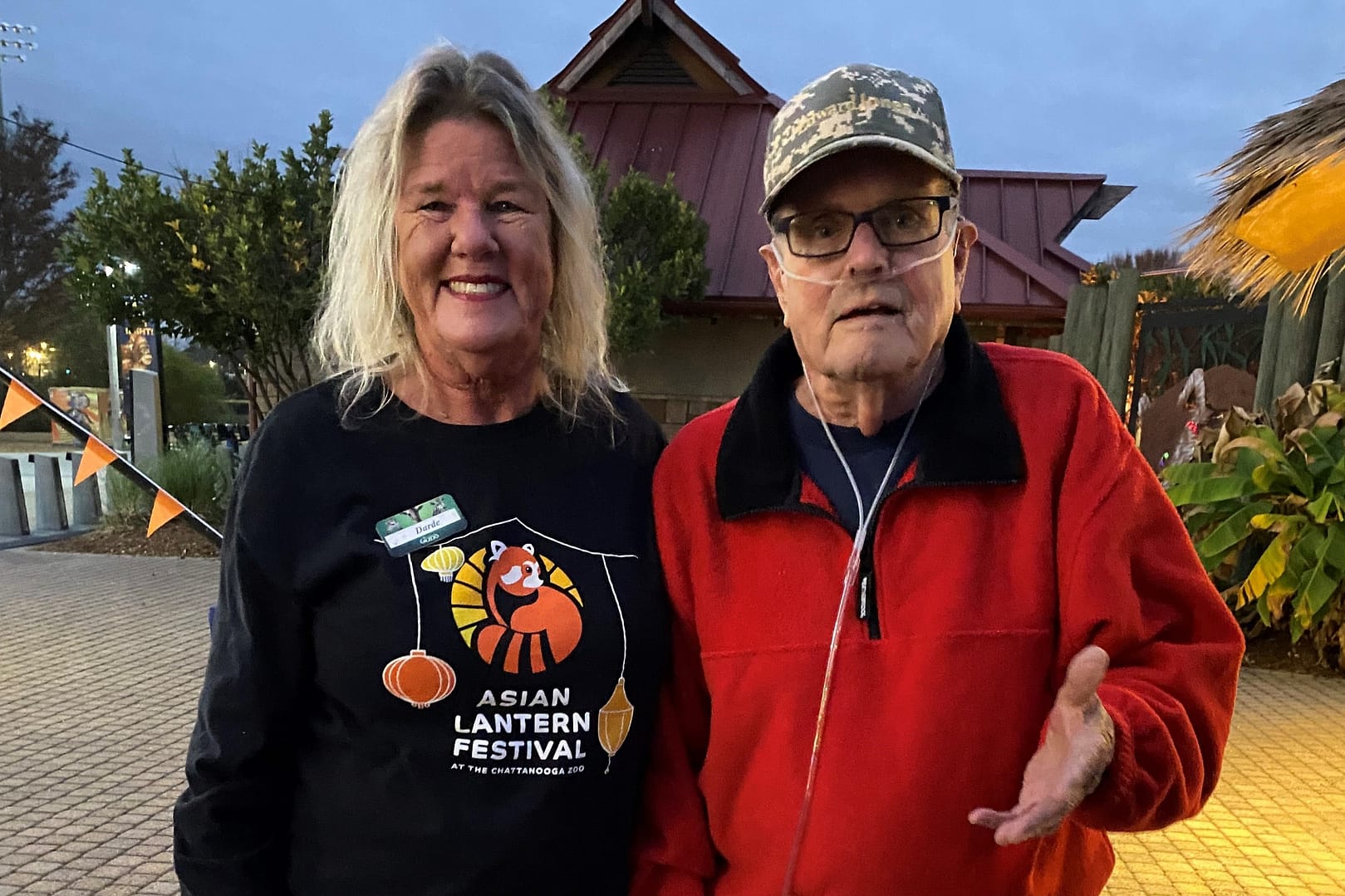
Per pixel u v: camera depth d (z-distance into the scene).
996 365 1.37
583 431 1.49
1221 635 1.21
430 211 1.38
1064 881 1.30
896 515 1.29
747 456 1.37
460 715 1.27
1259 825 3.22
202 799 1.29
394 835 1.26
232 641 1.30
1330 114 3.23
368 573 1.29
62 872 2.88
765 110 10.21
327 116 7.50
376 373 1.42
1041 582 1.22
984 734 1.19
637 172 8.44
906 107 1.22
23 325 25.22
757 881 1.31
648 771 1.44
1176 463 5.84
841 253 1.23
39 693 4.64
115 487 9.43
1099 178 10.81
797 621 1.30
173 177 8.00
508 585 1.32
